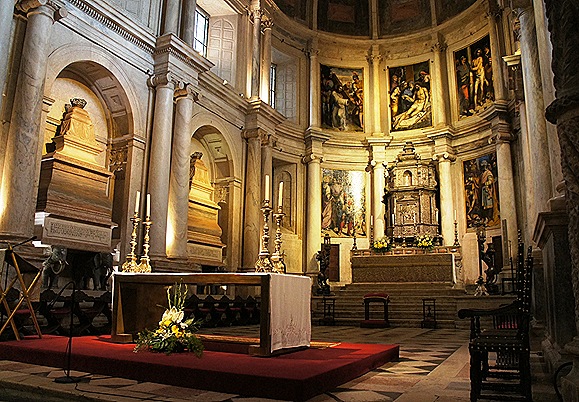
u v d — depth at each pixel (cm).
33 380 427
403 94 2016
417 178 1769
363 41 2069
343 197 1950
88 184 1048
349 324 1325
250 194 1584
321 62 2031
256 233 1565
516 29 1302
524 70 976
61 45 1013
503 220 1523
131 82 1193
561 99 323
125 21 1155
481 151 1756
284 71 1991
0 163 876
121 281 634
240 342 579
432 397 378
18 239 846
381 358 559
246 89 1659
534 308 859
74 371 480
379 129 1992
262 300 525
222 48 1647
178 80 1274
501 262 1623
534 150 923
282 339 544
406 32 2050
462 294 1420
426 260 1540
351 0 2105
